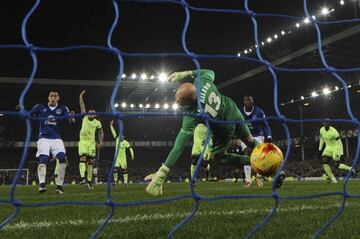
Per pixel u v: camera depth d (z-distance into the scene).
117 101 47.03
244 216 4.23
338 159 14.09
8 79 38.69
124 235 3.25
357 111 38.69
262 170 4.50
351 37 33.28
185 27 2.79
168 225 3.69
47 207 5.58
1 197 8.87
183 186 12.95
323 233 3.23
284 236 3.11
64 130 46.09
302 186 11.20
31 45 2.24
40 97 43.19
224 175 40.97
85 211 4.97
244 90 46.00
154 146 49.81
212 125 5.24
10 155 43.66
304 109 44.28
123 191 9.90
